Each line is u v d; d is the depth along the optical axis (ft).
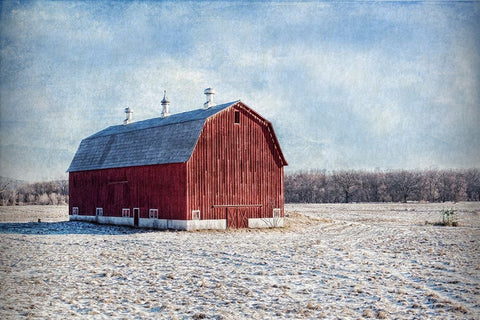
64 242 93.15
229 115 120.57
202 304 47.16
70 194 158.20
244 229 118.42
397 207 253.65
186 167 112.06
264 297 49.80
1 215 192.44
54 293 51.24
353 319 42.37
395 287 54.29
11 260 71.15
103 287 54.03
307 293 51.60
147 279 57.98
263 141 126.21
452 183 315.37
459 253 79.82
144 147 129.90
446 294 51.42
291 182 382.01
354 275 60.70
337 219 165.78
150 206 122.72
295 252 78.79
